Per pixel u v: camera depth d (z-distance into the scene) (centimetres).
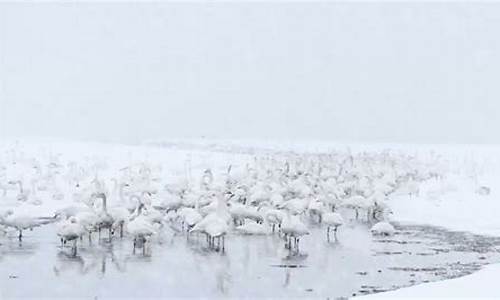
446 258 2797
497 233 3347
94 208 3278
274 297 2233
